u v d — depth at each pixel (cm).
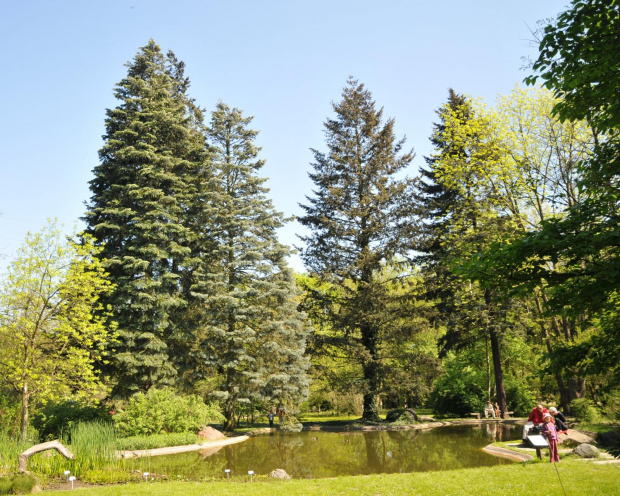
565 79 657
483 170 2522
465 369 3353
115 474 1242
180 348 2698
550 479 984
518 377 3497
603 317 692
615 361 632
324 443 2138
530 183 2373
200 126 3416
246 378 2547
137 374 2409
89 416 2053
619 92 674
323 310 3098
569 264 576
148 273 2561
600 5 607
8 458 1277
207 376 2627
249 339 2531
